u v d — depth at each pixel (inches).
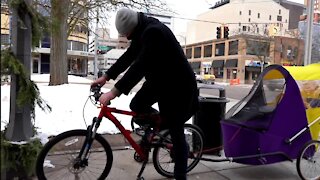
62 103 346.0
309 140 162.1
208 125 187.6
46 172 132.5
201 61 2657.5
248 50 2096.5
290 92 156.1
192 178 159.0
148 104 137.7
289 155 158.6
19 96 132.3
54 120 258.8
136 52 136.8
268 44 2092.8
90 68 2965.1
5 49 128.0
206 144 187.8
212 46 2490.2
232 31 2476.6
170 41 127.2
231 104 473.7
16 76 134.0
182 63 130.6
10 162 131.4
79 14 706.8
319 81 166.9
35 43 141.4
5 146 125.7
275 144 155.9
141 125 144.9
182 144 137.6
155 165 154.3
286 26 2856.8
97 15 669.9
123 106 345.4
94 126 134.4
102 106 133.8
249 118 165.6
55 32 149.3
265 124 156.4
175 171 139.1
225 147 164.7
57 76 586.9
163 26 128.6
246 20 2696.9
